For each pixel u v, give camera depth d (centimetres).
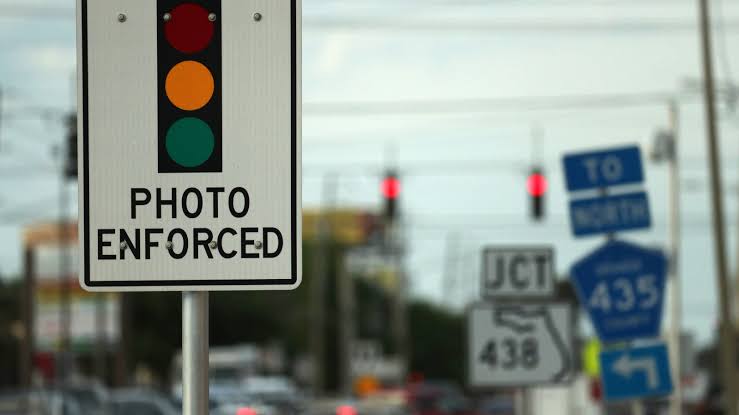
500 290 2716
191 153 758
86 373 14012
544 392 3778
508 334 2659
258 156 757
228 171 757
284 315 17762
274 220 757
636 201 2695
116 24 760
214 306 15300
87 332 14000
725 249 4072
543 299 2717
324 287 18012
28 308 13588
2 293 14812
